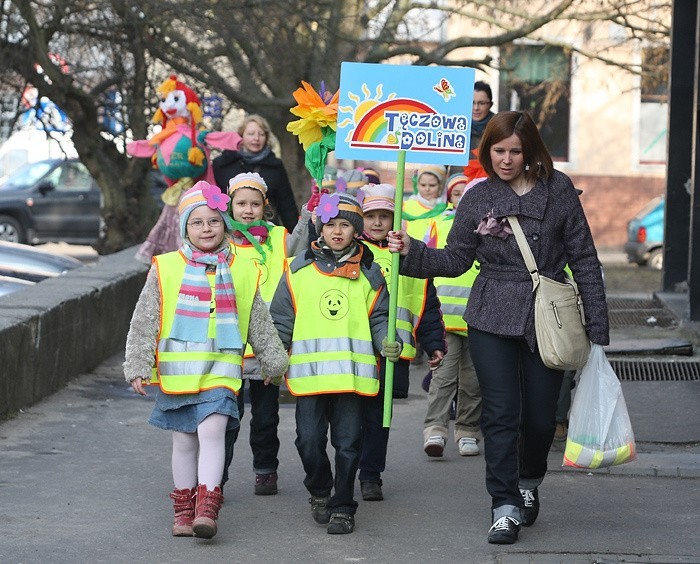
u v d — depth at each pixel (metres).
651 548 5.79
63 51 19.55
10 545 5.76
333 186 9.23
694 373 10.56
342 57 19.25
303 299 6.17
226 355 5.86
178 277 5.85
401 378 6.76
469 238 6.05
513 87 29.95
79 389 10.02
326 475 6.29
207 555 5.69
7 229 27.61
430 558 5.66
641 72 22.38
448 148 6.32
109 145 20.84
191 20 16.95
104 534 5.99
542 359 5.88
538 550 5.77
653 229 25.34
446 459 7.91
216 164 10.02
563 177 6.01
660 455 7.81
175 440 5.98
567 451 6.11
